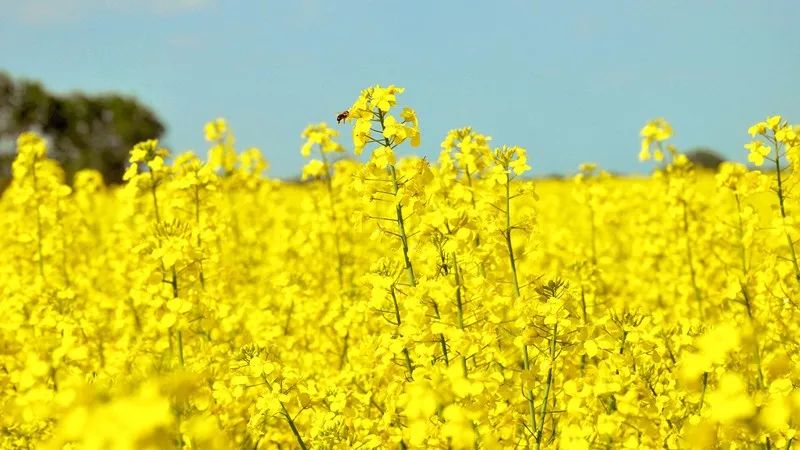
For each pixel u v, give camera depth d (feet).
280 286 9.55
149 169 9.16
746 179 8.71
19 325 8.66
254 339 8.55
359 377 8.37
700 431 7.14
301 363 8.82
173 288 8.00
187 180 9.09
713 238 9.86
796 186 8.39
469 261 7.79
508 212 7.98
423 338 7.55
